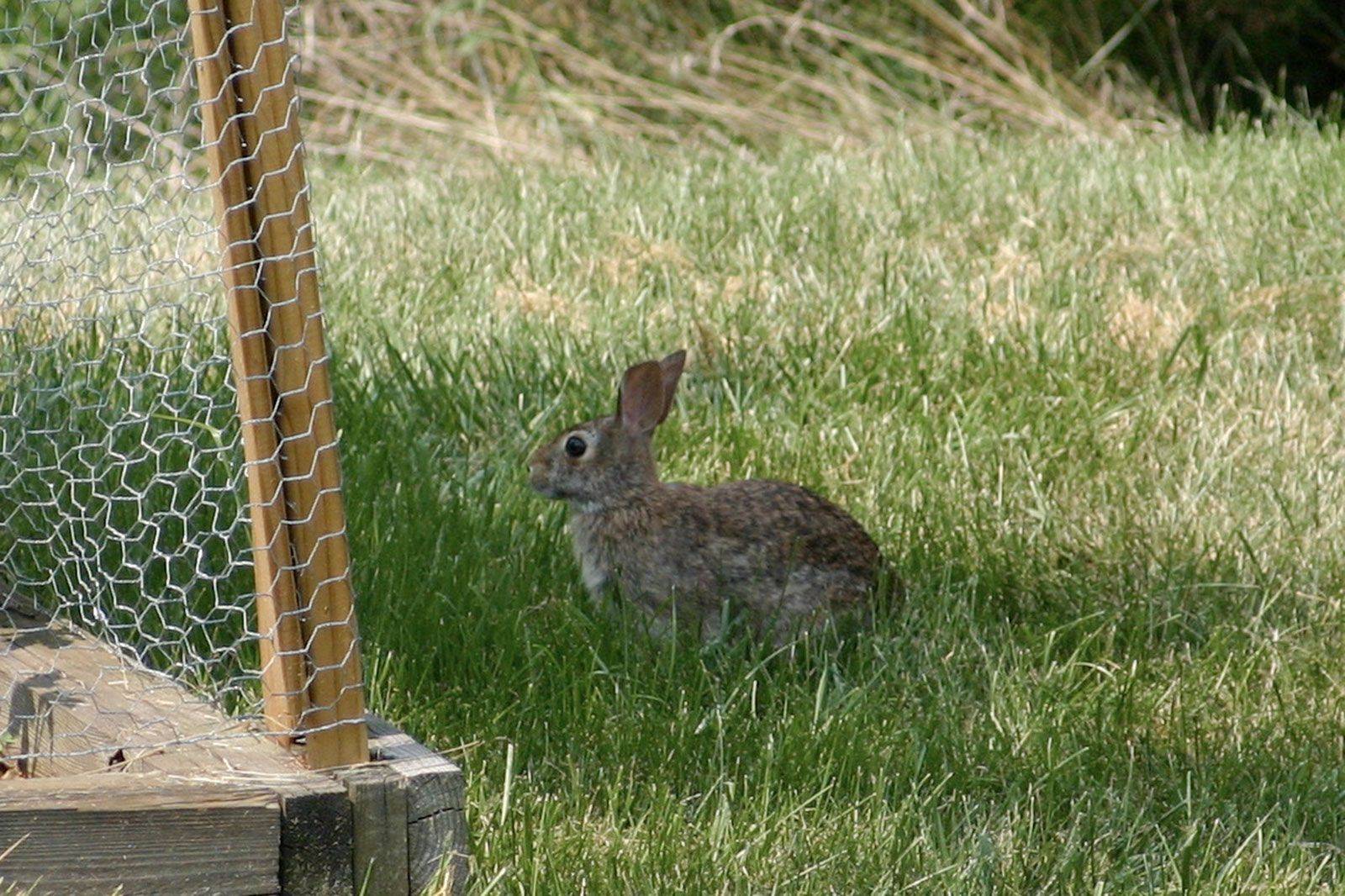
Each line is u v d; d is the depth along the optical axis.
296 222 5.91
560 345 12.51
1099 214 15.81
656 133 20.88
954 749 7.78
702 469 10.65
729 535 9.01
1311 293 13.59
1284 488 10.54
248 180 5.86
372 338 12.64
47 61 11.03
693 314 13.18
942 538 9.88
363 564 9.09
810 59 22.39
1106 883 6.71
